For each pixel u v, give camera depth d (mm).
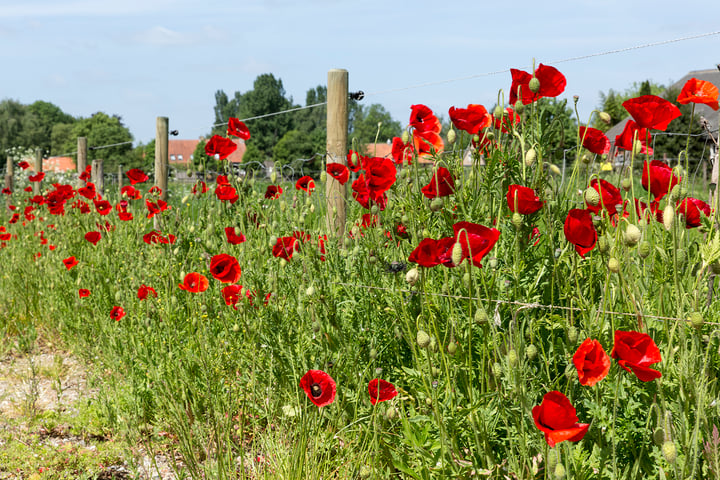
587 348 1548
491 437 2070
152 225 5832
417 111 2975
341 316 3035
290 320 2957
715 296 2412
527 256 2439
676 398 1889
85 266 5074
